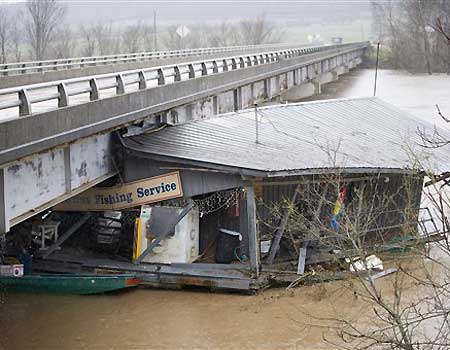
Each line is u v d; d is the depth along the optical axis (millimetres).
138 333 18125
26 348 17203
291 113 27859
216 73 31516
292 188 22219
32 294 20781
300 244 21531
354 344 16844
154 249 21531
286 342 17484
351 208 22219
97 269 21281
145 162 21953
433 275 19531
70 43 105438
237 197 21734
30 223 22297
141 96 22172
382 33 139625
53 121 16750
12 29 104688
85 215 22688
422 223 21062
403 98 63688
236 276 20328
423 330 16938
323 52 71062
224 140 23156
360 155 23156
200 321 18703
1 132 14508
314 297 19734
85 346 17406
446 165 24594
